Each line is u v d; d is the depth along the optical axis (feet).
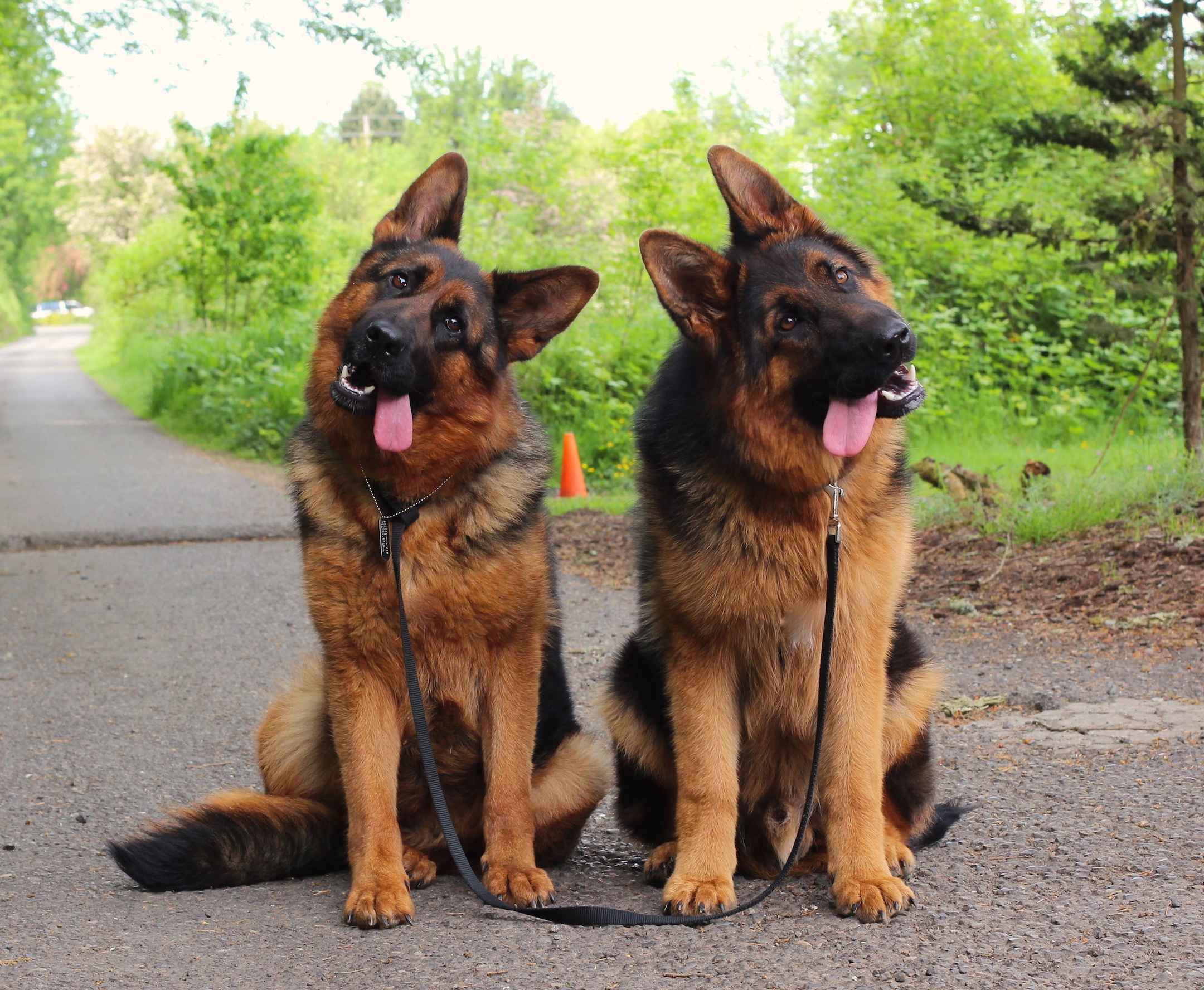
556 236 36.47
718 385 8.64
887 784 8.89
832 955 7.84
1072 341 29.25
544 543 9.00
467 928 8.26
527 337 9.15
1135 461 19.58
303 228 53.57
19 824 9.62
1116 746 10.08
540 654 8.88
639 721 9.11
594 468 27.91
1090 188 29.63
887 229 30.66
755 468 8.53
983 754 10.18
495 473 8.87
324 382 8.91
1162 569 13.50
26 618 15.38
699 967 7.80
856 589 8.55
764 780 9.00
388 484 8.71
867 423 8.46
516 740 8.77
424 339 8.68
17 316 160.45
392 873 8.47
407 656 8.54
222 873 8.78
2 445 38.63
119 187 129.08
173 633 14.42
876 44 38.40
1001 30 36.60
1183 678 11.17
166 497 26.27
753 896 8.63
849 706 8.54
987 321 29.40
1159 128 17.31
